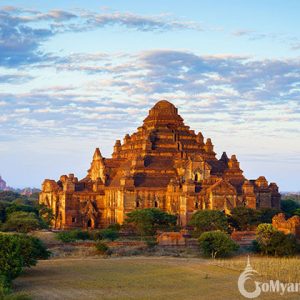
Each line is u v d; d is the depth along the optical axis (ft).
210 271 470.39
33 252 474.90
